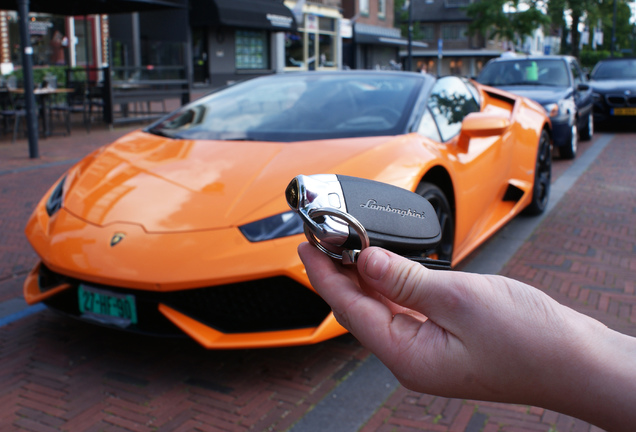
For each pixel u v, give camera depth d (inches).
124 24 663.1
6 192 226.1
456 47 2090.3
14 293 127.4
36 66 609.6
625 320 107.8
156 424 77.6
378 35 1282.0
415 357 20.1
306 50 1023.0
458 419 77.5
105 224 91.9
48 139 388.8
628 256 145.3
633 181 242.8
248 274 81.0
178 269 82.0
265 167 98.6
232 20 747.4
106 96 444.5
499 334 19.0
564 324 19.0
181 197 93.3
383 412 79.4
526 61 347.9
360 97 126.8
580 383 18.4
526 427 75.4
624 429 18.0
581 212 190.4
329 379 88.1
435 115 125.6
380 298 23.3
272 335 82.7
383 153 101.0
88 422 78.5
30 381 89.7
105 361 95.5
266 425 76.7
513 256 145.3
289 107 126.9
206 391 85.4
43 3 418.3
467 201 121.0
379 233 20.9
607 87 433.4
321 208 20.1
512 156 155.2
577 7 1253.1
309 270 22.4
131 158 111.8
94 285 89.9
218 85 808.3
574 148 305.1
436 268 22.5
